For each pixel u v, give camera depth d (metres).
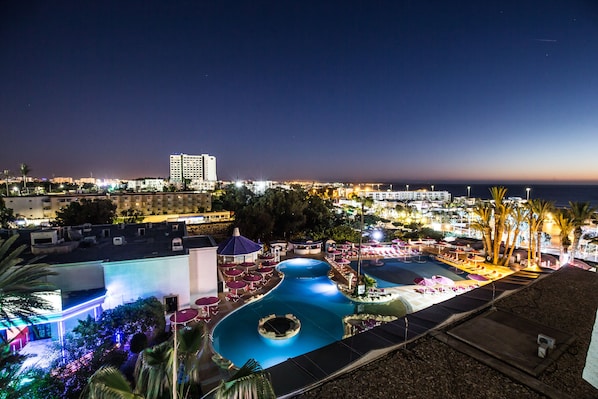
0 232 21.59
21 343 13.22
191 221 83.06
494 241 29.41
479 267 28.55
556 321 11.88
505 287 15.93
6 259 11.39
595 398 7.66
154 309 14.85
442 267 29.23
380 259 31.92
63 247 18.02
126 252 18.30
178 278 17.64
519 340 10.47
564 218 27.16
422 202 123.75
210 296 19.64
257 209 39.28
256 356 14.66
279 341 15.82
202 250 19.50
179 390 6.76
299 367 9.28
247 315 19.03
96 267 16.34
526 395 7.92
